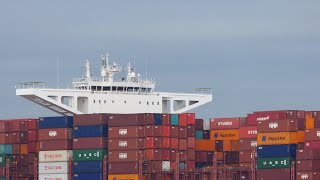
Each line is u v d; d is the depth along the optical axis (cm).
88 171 19512
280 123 18062
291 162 17925
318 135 17738
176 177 19238
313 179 17500
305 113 18700
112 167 19325
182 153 19388
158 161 19150
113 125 19338
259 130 18262
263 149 18212
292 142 17975
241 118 19475
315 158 17525
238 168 18738
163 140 19225
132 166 19162
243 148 19012
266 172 18162
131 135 19225
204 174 19050
